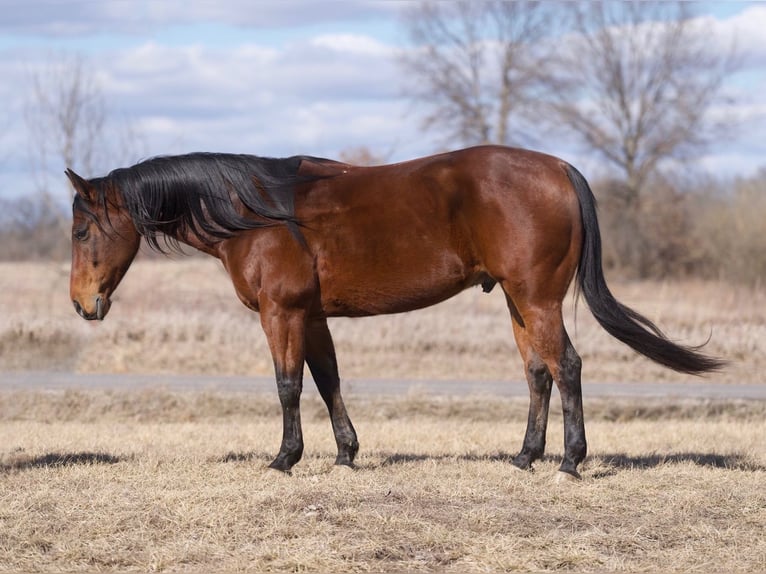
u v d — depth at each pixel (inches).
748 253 1547.7
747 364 794.8
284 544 255.1
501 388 672.4
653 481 323.6
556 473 321.1
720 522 279.3
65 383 666.2
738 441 453.4
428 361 790.5
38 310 929.5
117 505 286.7
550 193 312.5
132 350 776.9
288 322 325.4
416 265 320.2
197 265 1411.2
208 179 328.8
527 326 317.4
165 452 391.9
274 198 322.7
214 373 741.9
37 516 278.2
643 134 1873.8
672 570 242.8
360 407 596.7
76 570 243.6
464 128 1940.2
